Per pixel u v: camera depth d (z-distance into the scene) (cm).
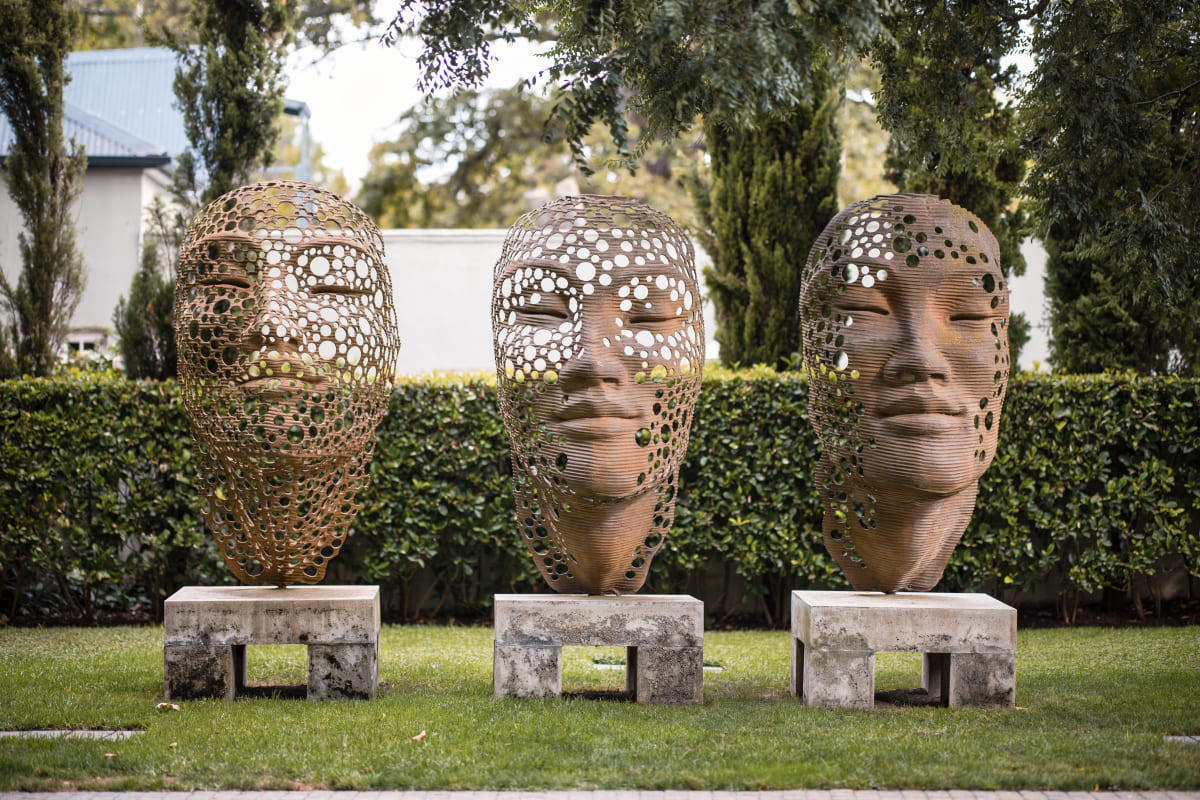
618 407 642
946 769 506
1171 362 1116
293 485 673
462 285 1360
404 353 1352
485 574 1063
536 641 660
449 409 1009
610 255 647
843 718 617
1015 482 996
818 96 1077
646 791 485
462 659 825
